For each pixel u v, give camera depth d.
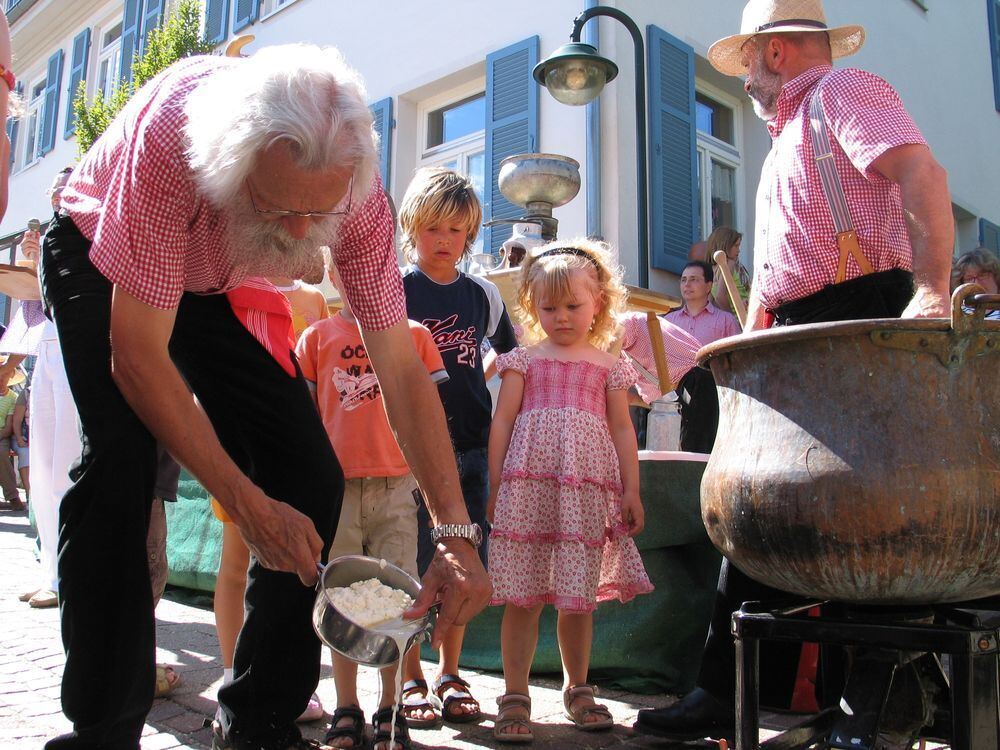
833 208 1.90
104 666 1.42
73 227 1.65
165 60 7.97
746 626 1.47
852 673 1.47
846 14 7.95
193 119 1.38
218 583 2.37
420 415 1.68
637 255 6.14
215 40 9.79
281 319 1.87
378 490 2.36
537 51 6.57
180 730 2.19
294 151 1.29
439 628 1.52
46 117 13.34
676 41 6.56
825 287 1.92
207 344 1.76
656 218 6.23
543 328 2.50
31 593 3.74
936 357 1.32
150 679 1.49
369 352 1.71
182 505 3.96
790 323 1.98
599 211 6.07
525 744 2.12
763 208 2.13
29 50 14.37
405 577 1.60
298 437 1.78
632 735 2.20
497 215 6.74
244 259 1.53
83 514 1.45
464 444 2.63
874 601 1.37
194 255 1.57
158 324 1.43
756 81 2.21
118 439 1.47
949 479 1.28
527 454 2.34
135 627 1.45
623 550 2.36
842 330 1.33
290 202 1.35
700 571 2.73
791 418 1.40
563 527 2.22
